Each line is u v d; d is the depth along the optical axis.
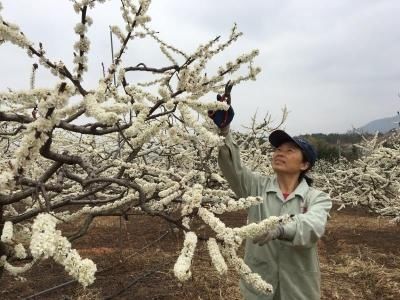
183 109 1.97
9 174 1.57
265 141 8.36
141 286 5.68
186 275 1.53
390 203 8.91
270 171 7.17
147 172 3.03
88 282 1.31
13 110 2.22
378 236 9.82
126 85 2.35
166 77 2.79
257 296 2.73
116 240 8.33
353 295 5.82
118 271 6.26
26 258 2.15
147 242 8.14
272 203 2.85
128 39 2.23
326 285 6.21
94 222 9.52
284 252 2.70
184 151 4.65
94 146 4.22
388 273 6.62
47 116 1.53
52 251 1.30
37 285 5.58
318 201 2.73
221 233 1.77
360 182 9.59
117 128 1.98
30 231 2.15
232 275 6.18
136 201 2.56
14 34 1.77
